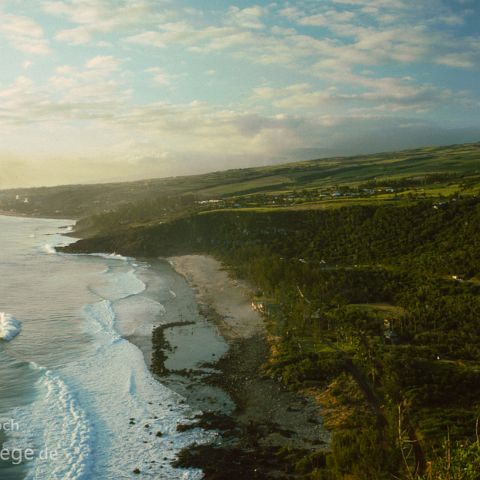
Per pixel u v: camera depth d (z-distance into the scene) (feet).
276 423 165.07
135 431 159.33
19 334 251.19
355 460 119.44
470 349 203.51
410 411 158.51
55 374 201.05
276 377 198.49
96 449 148.25
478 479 65.82
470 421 149.69
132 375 204.33
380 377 184.55
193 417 169.48
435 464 71.61
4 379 194.70
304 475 134.21
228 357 224.53
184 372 207.92
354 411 166.40
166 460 143.84
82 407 173.78
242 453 147.43
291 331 242.37
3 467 135.95
